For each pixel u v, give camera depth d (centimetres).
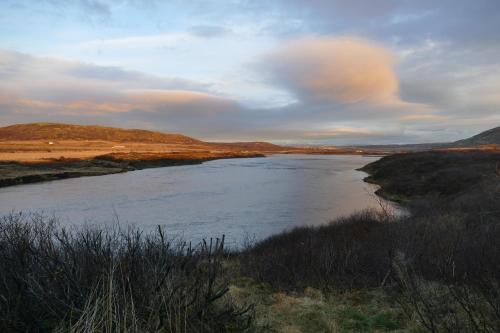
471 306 447
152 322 382
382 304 557
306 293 630
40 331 355
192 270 519
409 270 623
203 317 426
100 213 2309
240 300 564
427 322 457
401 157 5538
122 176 5159
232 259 972
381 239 890
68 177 4856
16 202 2745
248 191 3466
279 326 480
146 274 429
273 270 749
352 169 6638
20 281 376
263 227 1927
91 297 349
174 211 2398
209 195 3195
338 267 704
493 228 902
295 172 5947
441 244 754
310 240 1075
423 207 1747
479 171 2970
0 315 359
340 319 510
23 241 451
